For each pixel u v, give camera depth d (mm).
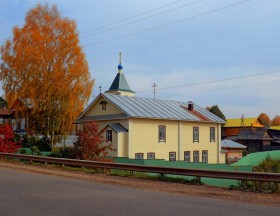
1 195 12219
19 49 42719
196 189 14852
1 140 34156
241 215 9445
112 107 39344
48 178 17953
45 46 42750
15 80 42938
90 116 42188
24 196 12062
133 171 20172
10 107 43844
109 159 28094
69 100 42875
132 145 37312
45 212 9461
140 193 13359
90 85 44219
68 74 42969
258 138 73250
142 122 38500
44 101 42469
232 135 90438
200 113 46469
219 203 11344
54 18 44219
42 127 43125
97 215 9148
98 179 18047
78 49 43781
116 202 11148
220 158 47281
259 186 14719
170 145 41094
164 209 10086
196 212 9727
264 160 41375
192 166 28125
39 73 42531
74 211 9633
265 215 9500
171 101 47438
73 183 16156
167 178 17922
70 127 43219
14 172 20750
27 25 43750
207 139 45719
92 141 29266
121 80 62812
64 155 31359
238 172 15133
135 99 42531
